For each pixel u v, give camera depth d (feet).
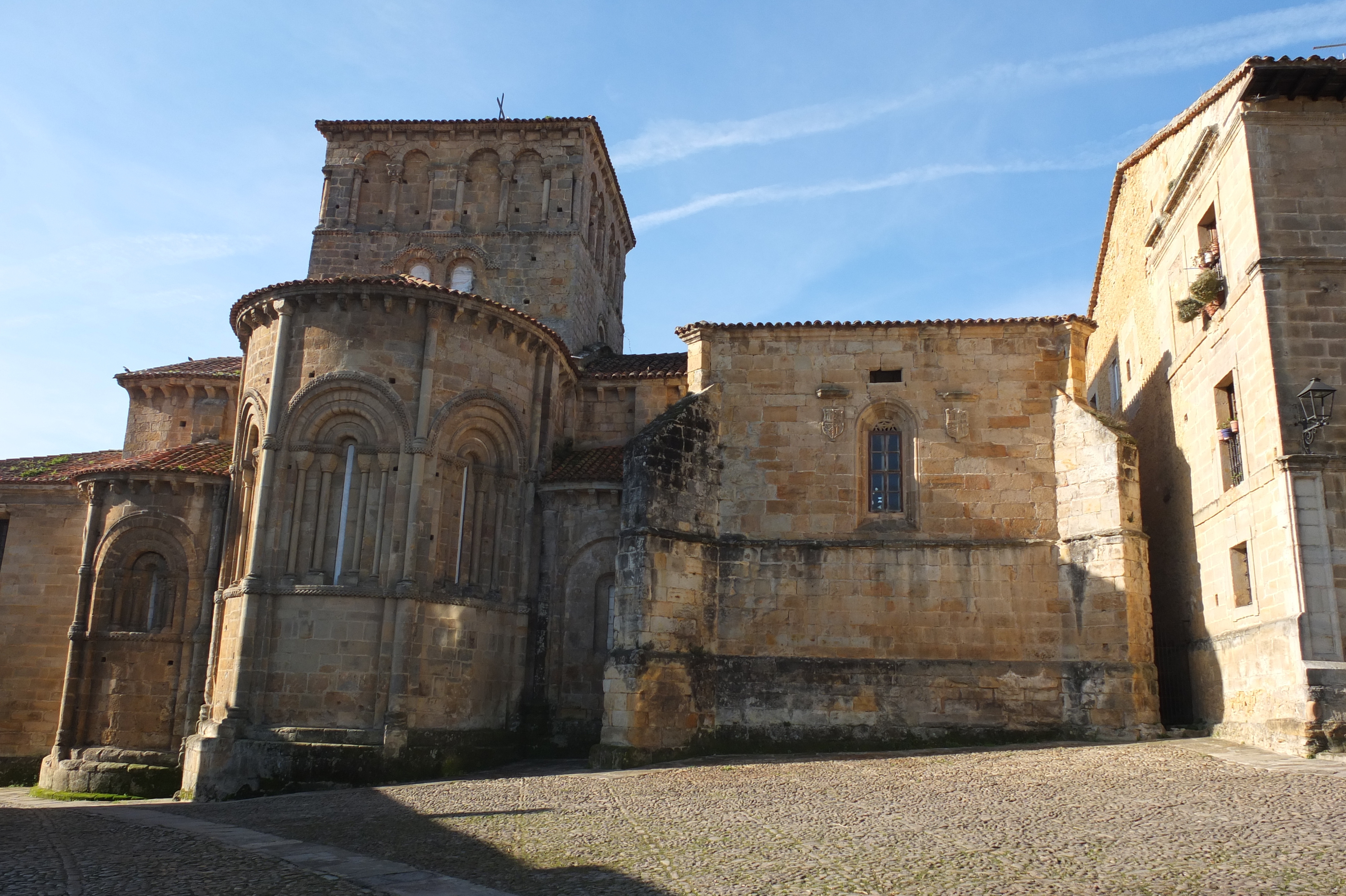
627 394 112.06
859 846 44.96
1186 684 88.84
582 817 56.34
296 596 86.02
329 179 136.87
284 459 89.35
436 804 64.85
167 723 98.78
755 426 96.32
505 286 132.05
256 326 97.19
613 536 98.89
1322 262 72.18
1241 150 75.87
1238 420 77.25
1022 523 91.09
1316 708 65.10
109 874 42.93
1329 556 67.36
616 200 157.69
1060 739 85.20
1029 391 93.91
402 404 89.51
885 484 95.04
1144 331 101.50
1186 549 88.99
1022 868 39.32
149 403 123.95
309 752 81.00
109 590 102.06
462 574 92.68
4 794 99.60
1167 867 38.60
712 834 49.24
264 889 39.68
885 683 88.74
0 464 128.98
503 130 136.05
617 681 84.69
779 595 91.91
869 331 97.30
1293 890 35.22
